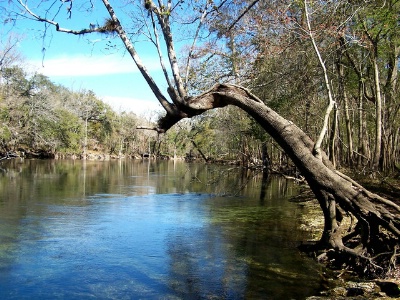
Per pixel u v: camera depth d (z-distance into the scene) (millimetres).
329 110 10664
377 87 21078
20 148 63938
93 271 9555
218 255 10961
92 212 17828
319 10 15594
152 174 42094
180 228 14594
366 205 9547
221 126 34938
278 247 11789
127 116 92312
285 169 37094
